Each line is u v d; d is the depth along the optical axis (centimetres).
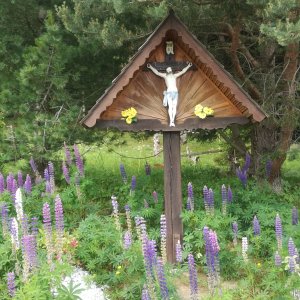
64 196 681
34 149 793
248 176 825
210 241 469
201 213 601
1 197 656
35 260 450
